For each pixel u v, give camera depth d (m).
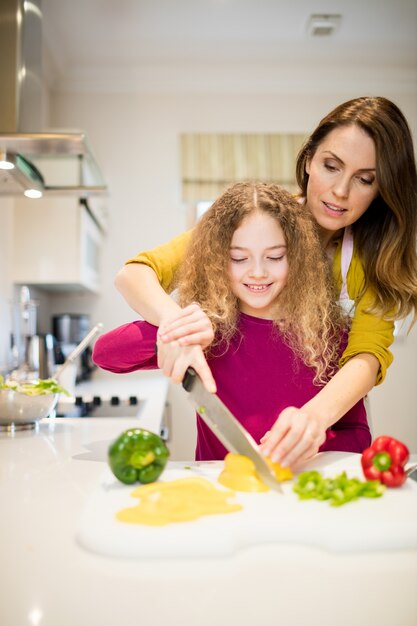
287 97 3.96
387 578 0.62
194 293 1.14
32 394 1.47
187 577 0.61
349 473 0.95
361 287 1.20
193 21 3.20
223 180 3.82
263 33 3.35
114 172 3.86
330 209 1.13
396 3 3.05
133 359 1.11
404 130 1.09
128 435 0.86
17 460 1.14
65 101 3.83
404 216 1.13
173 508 0.74
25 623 0.52
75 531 0.74
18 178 1.84
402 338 3.96
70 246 2.96
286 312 1.12
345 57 3.69
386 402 3.95
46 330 3.64
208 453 1.18
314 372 1.14
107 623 0.53
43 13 3.06
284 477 0.89
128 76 3.80
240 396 1.14
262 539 0.70
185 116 3.90
